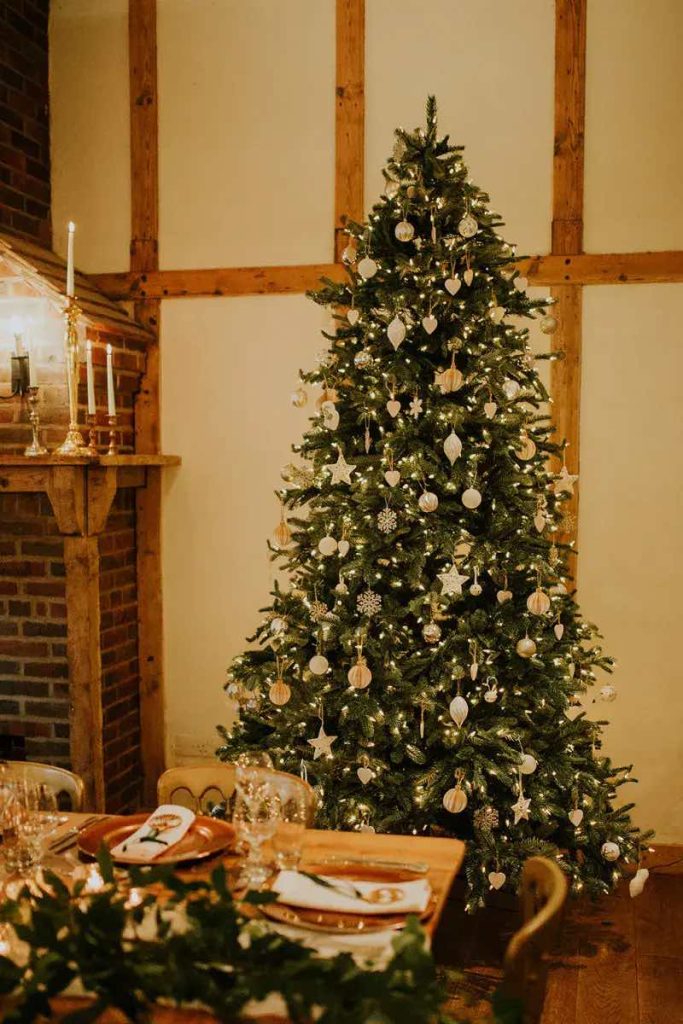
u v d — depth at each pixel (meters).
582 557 3.93
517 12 3.89
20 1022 1.16
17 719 3.80
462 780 2.91
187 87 4.18
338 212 4.07
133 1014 1.17
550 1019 2.74
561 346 3.89
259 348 4.15
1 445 3.80
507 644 3.06
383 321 3.12
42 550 3.71
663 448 3.85
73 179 4.30
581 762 3.16
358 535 3.02
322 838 2.01
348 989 1.18
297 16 4.07
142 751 4.27
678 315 3.82
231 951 1.23
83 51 4.27
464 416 2.97
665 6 3.78
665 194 3.81
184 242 4.21
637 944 3.19
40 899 1.34
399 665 3.04
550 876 1.59
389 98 4.01
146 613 4.25
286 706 3.14
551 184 3.89
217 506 4.21
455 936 3.20
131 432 4.21
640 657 3.90
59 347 3.71
